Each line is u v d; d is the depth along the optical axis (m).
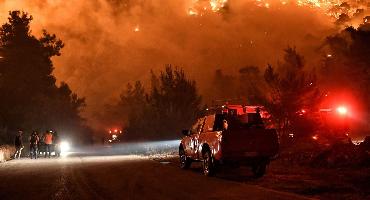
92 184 17.53
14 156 38.47
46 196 14.76
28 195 15.09
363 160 19.20
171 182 17.70
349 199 12.70
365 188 14.28
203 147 20.27
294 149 24.95
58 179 19.67
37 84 59.09
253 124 20.03
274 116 28.00
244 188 15.57
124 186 16.75
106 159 34.06
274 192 14.41
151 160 31.38
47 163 30.69
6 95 54.31
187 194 14.40
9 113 53.66
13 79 56.41
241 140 18.25
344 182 15.64
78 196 14.53
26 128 54.84
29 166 28.03
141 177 19.73
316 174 18.02
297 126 27.47
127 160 32.00
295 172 19.14
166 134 51.72
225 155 18.16
